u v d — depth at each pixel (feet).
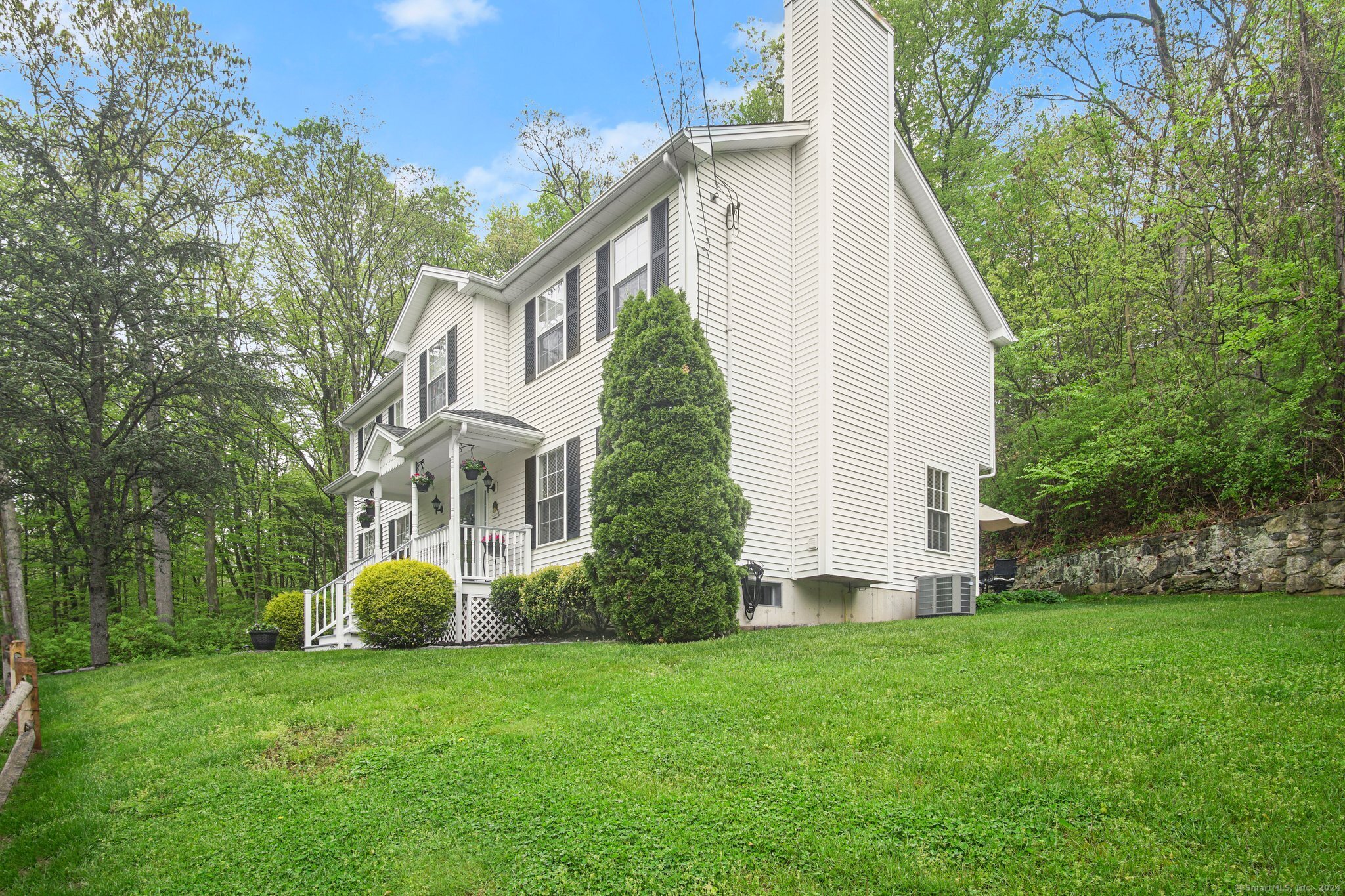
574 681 26.02
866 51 49.70
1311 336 43.47
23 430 46.68
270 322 85.40
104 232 48.42
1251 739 16.84
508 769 18.78
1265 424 45.73
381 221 90.02
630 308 39.65
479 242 104.88
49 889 15.57
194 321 49.98
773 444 44.14
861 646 28.84
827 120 46.14
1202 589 45.96
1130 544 50.98
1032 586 59.82
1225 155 51.85
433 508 63.26
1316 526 40.65
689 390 37.45
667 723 20.85
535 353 53.47
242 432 55.16
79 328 46.93
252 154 79.00
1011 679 22.39
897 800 15.55
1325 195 47.03
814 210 46.03
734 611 36.68
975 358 59.98
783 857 14.11
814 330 45.01
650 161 42.22
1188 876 12.48
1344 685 19.49
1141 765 15.98
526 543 49.67
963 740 18.07
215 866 15.89
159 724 26.14
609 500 37.42
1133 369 57.72
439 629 42.14
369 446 57.62
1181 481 50.57
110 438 51.03
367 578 41.57
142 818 18.61
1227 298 49.16
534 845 15.33
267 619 54.44
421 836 16.16
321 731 22.97
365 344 93.25
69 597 87.15
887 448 47.21
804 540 43.91
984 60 83.41
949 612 47.78
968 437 58.08
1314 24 46.03
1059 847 13.62
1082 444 56.80
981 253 80.69
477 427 47.09
